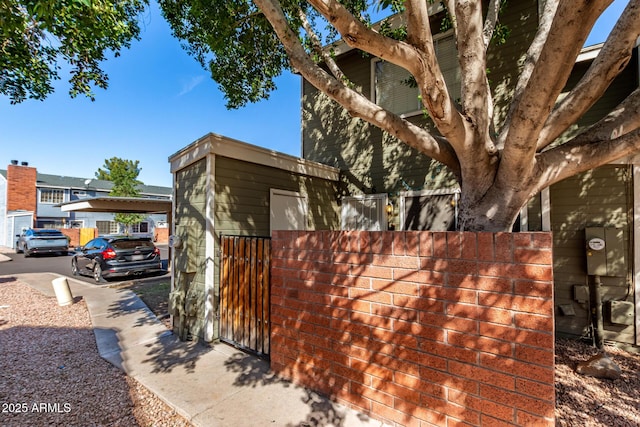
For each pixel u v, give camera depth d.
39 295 7.24
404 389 2.35
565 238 4.75
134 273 9.16
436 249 2.21
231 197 4.73
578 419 2.56
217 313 4.40
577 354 4.02
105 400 2.88
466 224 3.16
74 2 2.95
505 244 1.94
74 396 2.94
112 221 25.11
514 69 5.33
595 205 4.57
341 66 7.46
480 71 2.99
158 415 2.65
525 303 1.86
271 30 5.54
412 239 2.33
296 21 5.22
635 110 2.71
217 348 4.11
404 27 5.31
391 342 2.43
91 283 8.84
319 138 7.81
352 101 3.12
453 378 2.12
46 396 2.94
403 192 6.32
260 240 3.81
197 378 3.26
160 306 6.29
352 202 7.09
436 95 2.48
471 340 2.05
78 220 23.66
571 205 4.73
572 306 4.61
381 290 2.49
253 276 3.89
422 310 2.27
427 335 2.24
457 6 3.05
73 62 5.46
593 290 4.46
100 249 9.12
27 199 22.09
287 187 5.90
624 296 4.32
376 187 6.74
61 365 3.60
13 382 3.19
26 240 16.92
